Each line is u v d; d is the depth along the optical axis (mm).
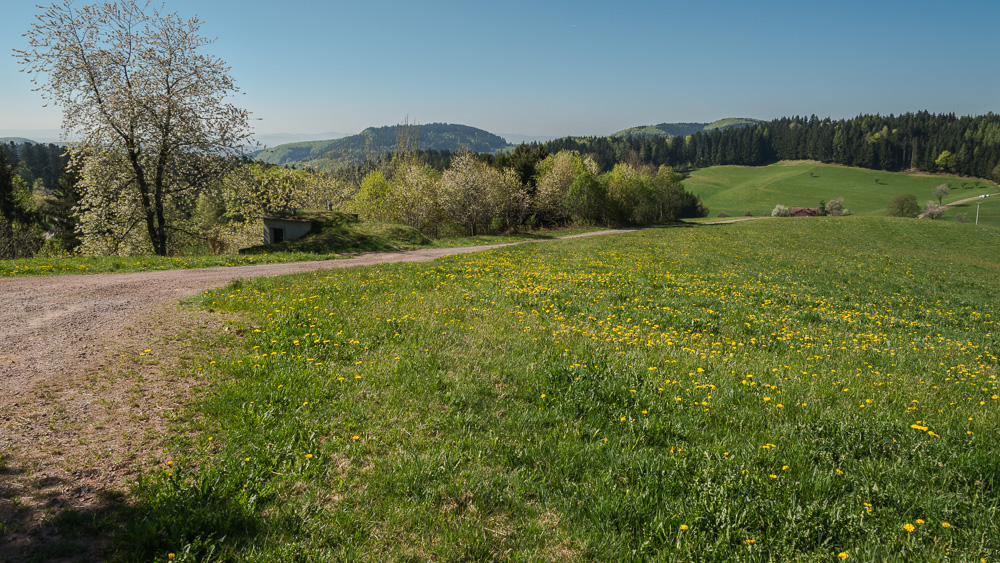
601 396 6691
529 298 13875
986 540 3803
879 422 5887
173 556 3408
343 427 5582
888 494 4391
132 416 5664
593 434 5645
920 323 14688
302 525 3908
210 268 20250
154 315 10398
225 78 30516
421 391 6602
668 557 3646
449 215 59875
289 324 9492
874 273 29844
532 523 4090
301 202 63625
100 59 26938
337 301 12203
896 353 10188
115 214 29297
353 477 4641
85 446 4988
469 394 6566
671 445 5410
